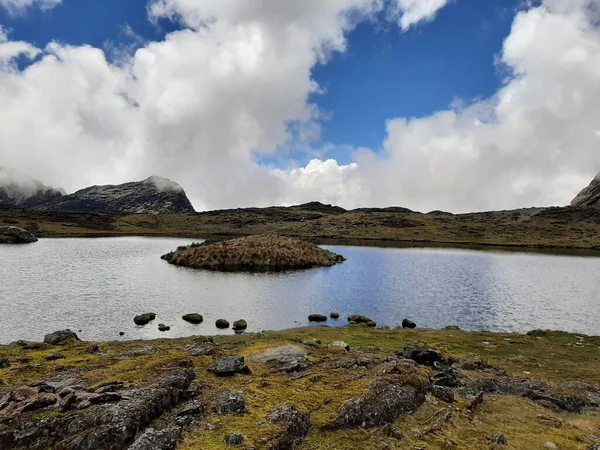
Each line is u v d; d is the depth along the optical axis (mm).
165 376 16781
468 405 16516
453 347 31812
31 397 13594
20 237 170000
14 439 11422
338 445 12398
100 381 16516
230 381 17828
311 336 35812
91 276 78062
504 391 19578
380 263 115562
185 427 12852
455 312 54125
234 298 60344
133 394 13953
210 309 52844
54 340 29922
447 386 19297
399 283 77875
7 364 21812
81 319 46219
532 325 47656
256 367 20297
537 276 92188
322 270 95875
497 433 14211
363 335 36438
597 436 14562
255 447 11492
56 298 57062
